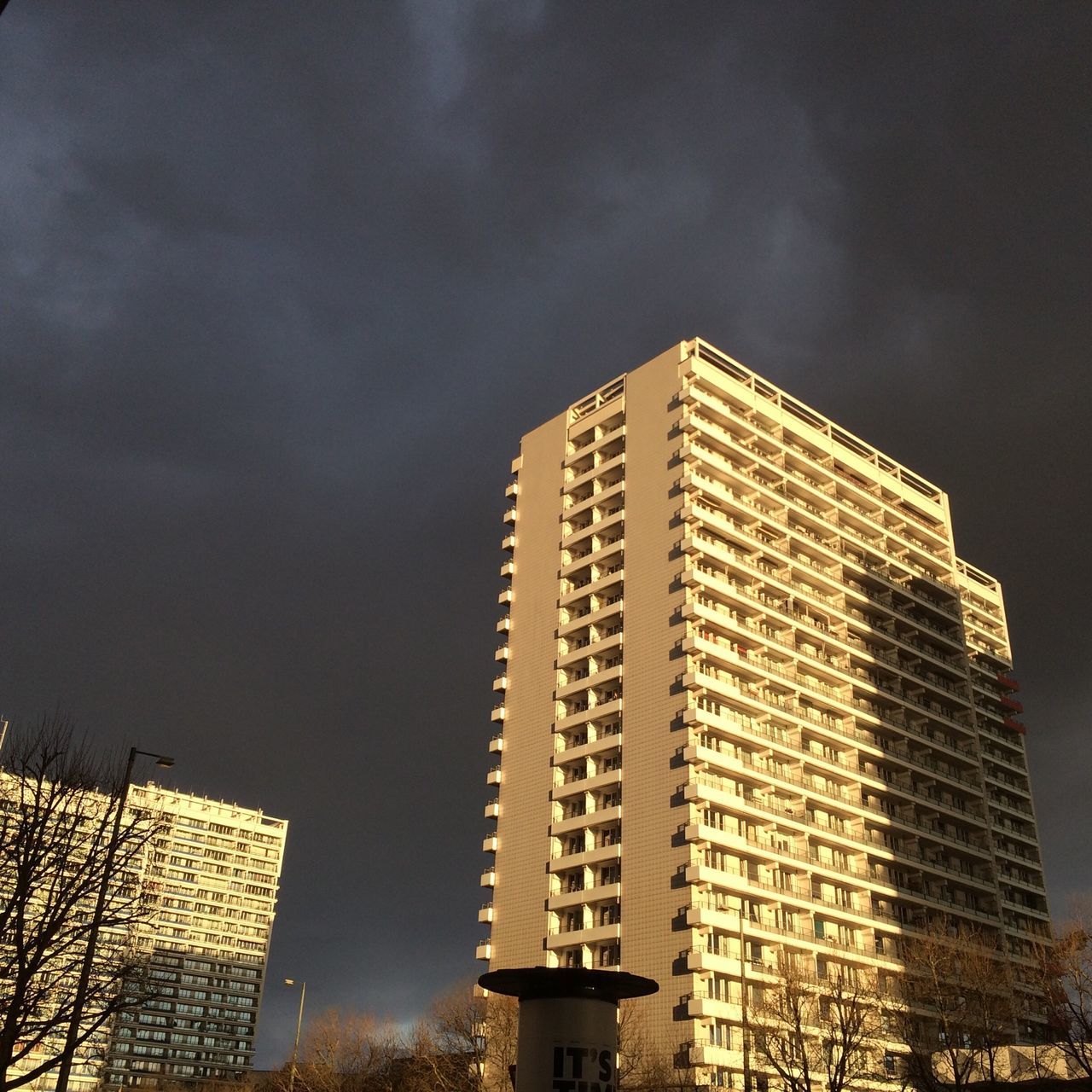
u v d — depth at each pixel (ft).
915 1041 253.44
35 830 139.54
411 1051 304.50
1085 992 199.00
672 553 325.62
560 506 375.45
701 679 301.63
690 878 272.92
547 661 349.82
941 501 449.06
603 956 290.15
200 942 613.11
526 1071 98.02
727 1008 261.85
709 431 347.15
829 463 398.62
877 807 341.21
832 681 348.59
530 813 328.49
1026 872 395.75
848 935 309.63
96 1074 493.36
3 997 133.08
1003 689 442.50
